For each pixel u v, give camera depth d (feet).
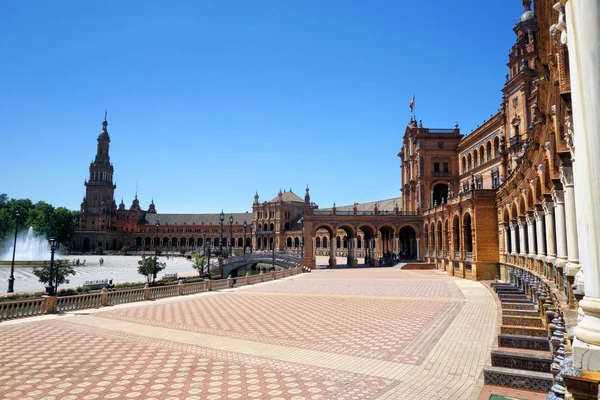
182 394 34.50
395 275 179.83
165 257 421.18
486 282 130.41
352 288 126.72
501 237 141.28
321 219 245.65
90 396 34.06
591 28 16.88
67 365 43.34
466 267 157.79
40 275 105.09
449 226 181.88
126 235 589.73
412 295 106.11
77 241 542.98
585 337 17.60
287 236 456.45
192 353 48.55
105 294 89.25
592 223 17.30
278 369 41.88
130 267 276.21
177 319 72.43
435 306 85.71
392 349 50.03
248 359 45.83
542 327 49.98
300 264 212.84
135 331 61.77
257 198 488.44
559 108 40.93
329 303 93.35
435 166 249.55
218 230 567.59
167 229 586.45
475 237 147.95
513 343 43.52
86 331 61.77
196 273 221.87
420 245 245.24
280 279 164.14
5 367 42.60
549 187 71.92
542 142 64.18
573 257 49.60
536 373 32.01
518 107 161.68
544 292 64.95
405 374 39.99
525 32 167.94
